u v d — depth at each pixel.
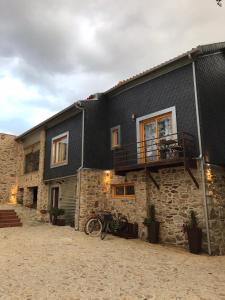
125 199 11.11
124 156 11.20
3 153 18.86
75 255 7.34
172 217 9.25
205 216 8.25
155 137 10.58
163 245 9.12
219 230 8.48
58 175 14.05
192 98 9.26
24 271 5.86
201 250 8.18
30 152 18.06
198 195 8.57
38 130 16.97
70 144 13.41
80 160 12.25
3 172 18.59
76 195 12.54
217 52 10.35
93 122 12.59
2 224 12.41
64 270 6.01
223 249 8.39
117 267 6.38
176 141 9.34
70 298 4.48
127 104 11.98
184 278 5.68
